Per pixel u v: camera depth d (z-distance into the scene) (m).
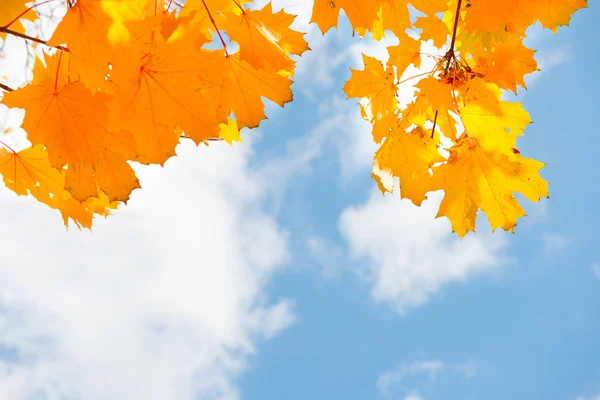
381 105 1.44
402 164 1.44
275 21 1.29
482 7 1.32
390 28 1.41
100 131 1.20
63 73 1.20
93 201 1.32
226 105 1.28
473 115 1.42
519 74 1.40
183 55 1.19
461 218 1.44
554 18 1.33
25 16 1.20
